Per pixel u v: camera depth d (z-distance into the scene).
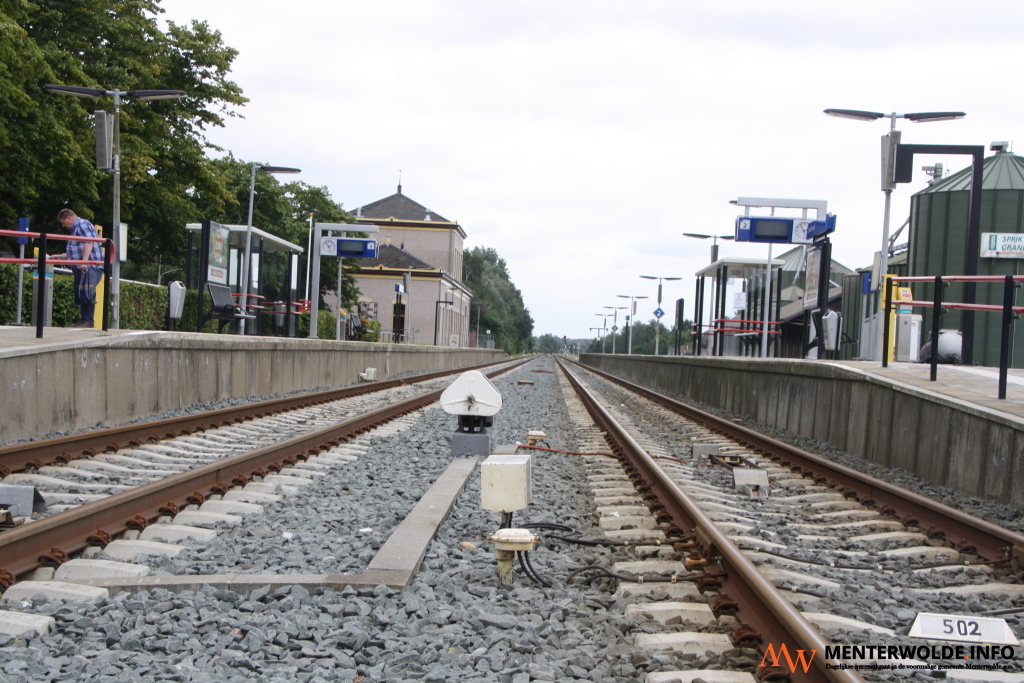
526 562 5.44
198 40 38.88
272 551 5.89
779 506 8.54
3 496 6.03
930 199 28.62
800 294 40.75
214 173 39.72
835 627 4.58
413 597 4.78
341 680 3.71
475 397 11.09
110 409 12.43
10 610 4.52
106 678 3.64
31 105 26.92
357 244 34.03
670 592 5.15
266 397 18.86
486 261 167.88
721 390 24.75
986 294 27.48
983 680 3.97
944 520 7.11
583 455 12.05
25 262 12.59
